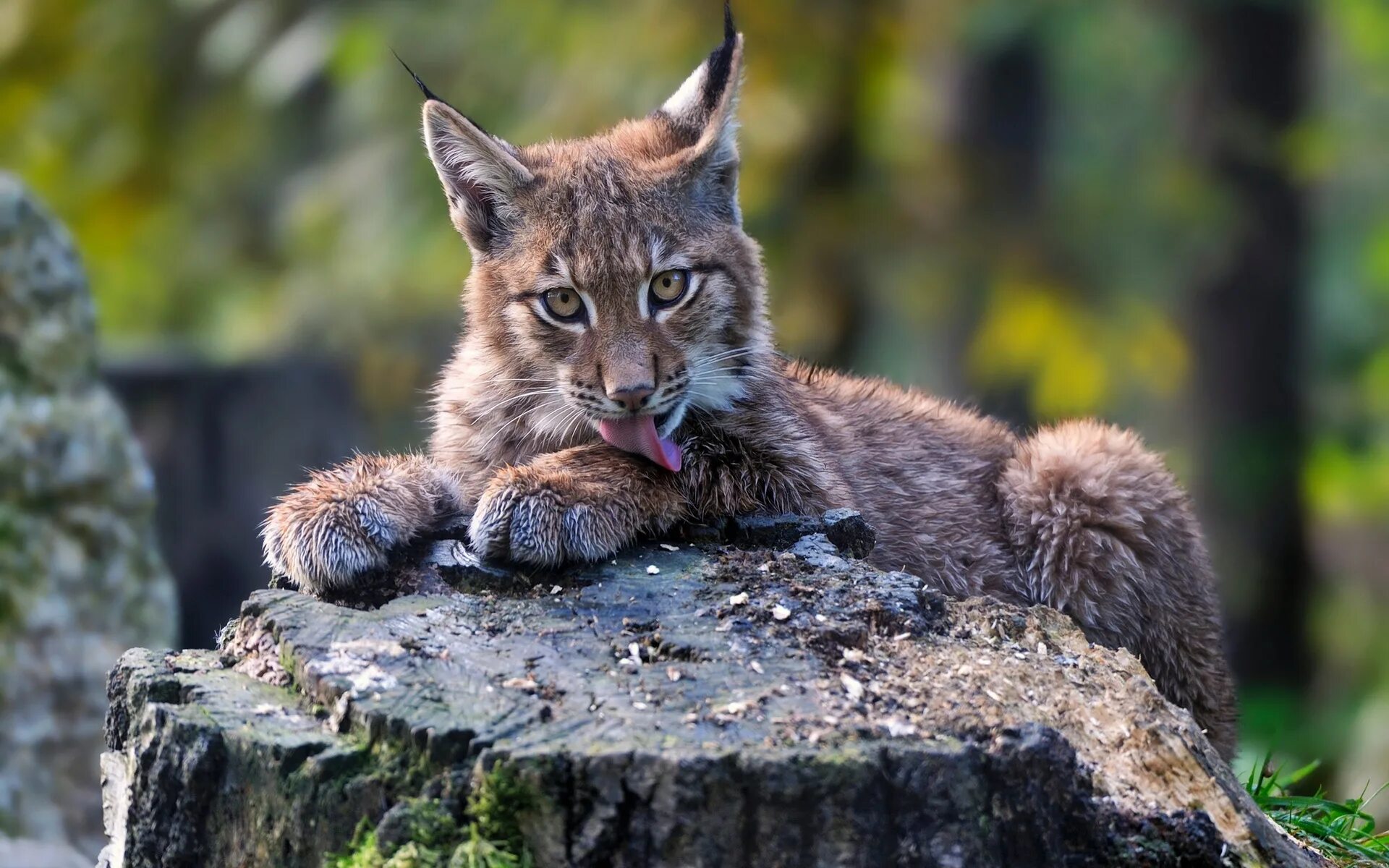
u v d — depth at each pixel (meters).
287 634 7.24
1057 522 10.95
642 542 8.65
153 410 17.98
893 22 20.72
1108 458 11.15
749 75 19.97
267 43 22.22
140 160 23.34
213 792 6.73
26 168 23.61
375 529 8.10
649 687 6.79
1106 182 23.48
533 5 21.30
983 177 22.80
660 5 20.11
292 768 6.54
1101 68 27.08
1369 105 35.81
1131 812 6.74
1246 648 24.14
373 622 7.39
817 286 20.77
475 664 6.99
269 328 23.36
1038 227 22.61
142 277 25.11
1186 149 24.64
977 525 11.06
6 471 11.81
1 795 11.34
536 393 9.41
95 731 11.84
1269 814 9.29
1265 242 24.45
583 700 6.67
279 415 18.53
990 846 6.26
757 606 7.49
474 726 6.43
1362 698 27.08
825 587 7.71
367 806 6.44
